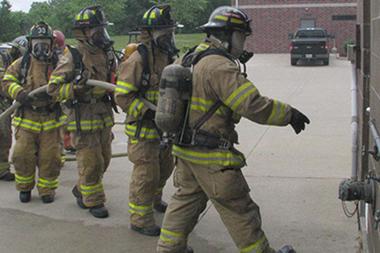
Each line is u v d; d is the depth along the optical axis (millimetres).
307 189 5762
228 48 3422
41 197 5660
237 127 9172
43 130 5512
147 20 4332
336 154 7211
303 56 21984
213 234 4680
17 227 4965
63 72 4809
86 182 5125
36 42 5387
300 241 4453
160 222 4973
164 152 4848
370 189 3229
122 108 4332
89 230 4855
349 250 4258
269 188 5828
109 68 5059
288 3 32031
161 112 3391
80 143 5039
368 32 4195
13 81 5414
